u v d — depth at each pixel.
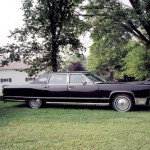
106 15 19.59
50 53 17.02
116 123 7.56
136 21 17.02
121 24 19.00
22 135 6.32
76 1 18.27
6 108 11.16
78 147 5.29
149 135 6.14
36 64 17.56
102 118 8.39
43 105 11.38
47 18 16.84
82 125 7.34
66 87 10.66
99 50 22.48
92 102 10.34
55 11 16.62
